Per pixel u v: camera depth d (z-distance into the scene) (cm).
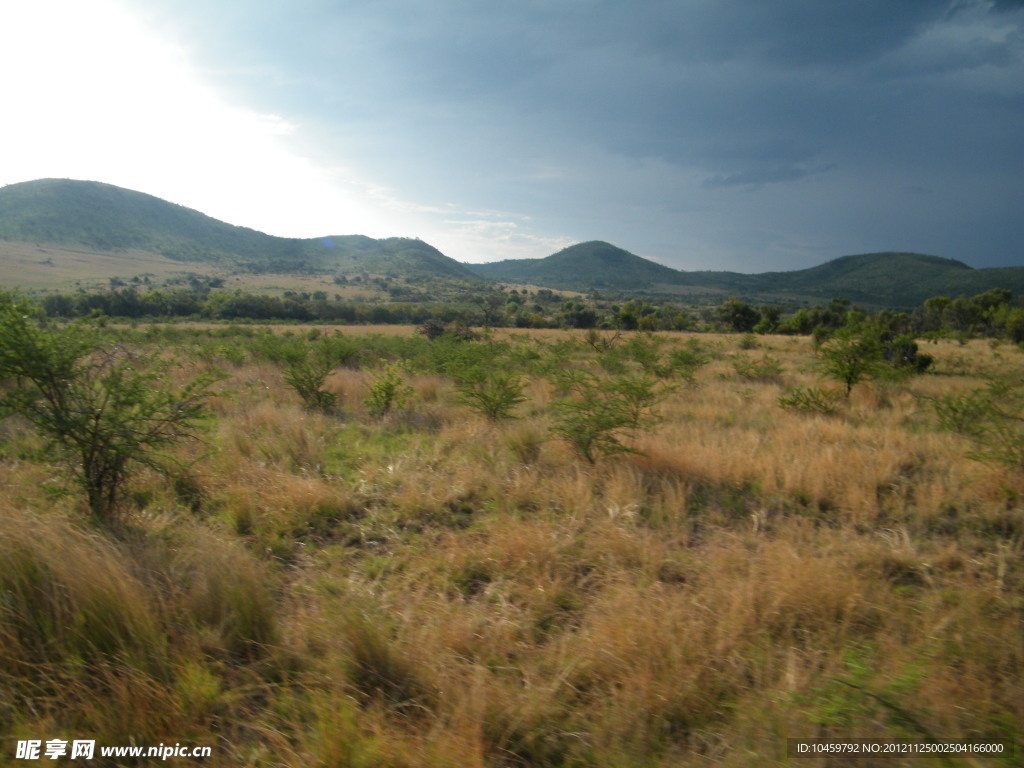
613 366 1524
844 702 218
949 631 276
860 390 1081
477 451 608
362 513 455
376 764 194
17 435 624
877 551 373
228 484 473
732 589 308
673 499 461
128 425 407
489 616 299
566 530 411
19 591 262
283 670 252
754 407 948
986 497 473
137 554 321
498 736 216
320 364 1145
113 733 207
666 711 223
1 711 216
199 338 2191
